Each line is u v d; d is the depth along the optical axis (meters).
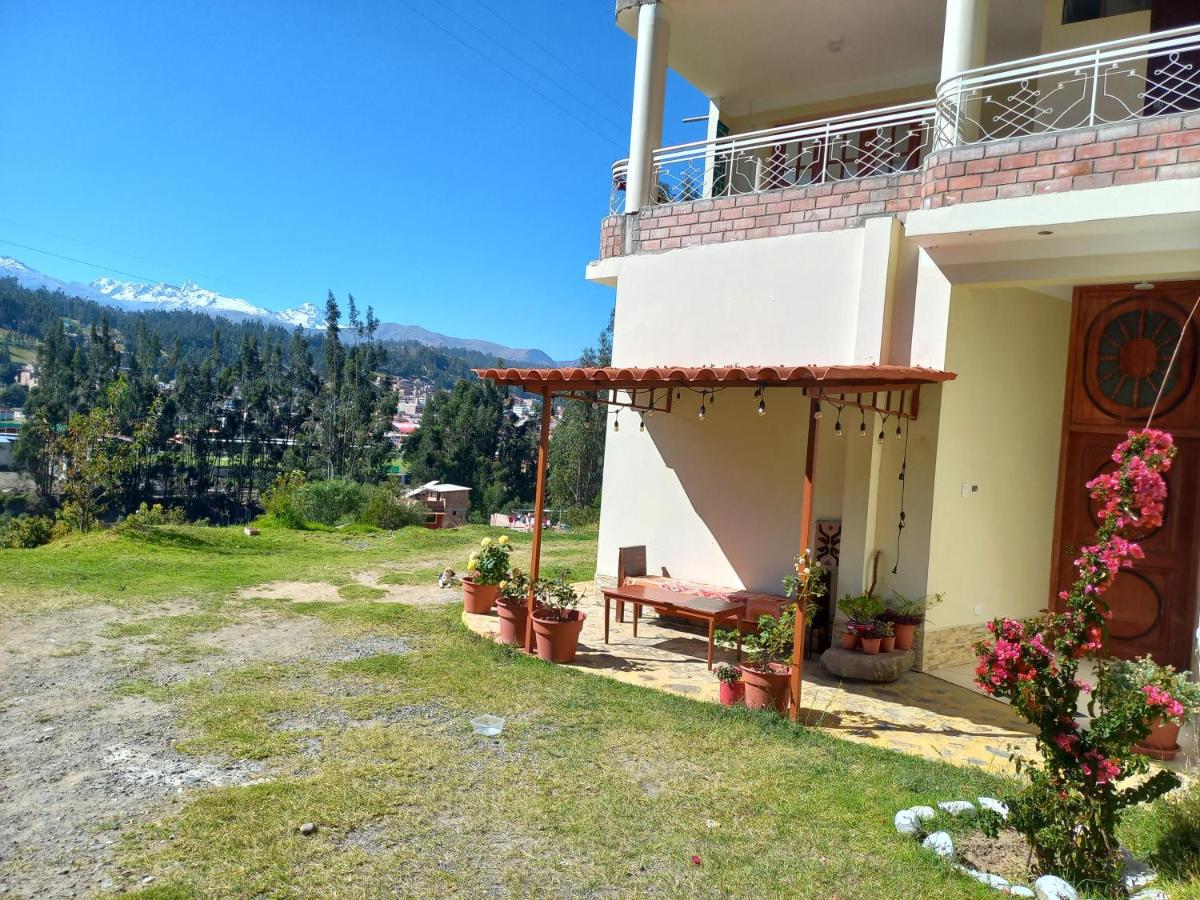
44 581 9.06
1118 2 7.17
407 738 4.90
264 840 3.57
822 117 11.16
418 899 3.17
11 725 4.91
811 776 4.57
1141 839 3.98
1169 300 7.56
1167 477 7.45
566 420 56.44
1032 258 6.49
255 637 7.27
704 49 10.08
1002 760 5.08
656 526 8.86
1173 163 5.59
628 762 4.68
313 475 71.25
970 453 7.25
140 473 66.81
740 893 3.30
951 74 6.82
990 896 3.29
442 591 9.94
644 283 8.91
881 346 7.04
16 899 3.04
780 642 5.83
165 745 4.67
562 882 3.35
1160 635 7.42
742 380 5.84
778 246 7.87
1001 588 7.76
